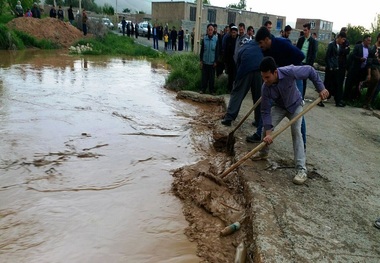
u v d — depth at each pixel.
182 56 14.73
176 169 5.00
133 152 5.54
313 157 5.22
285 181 4.30
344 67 9.10
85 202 4.00
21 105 7.79
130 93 9.85
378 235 3.34
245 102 8.40
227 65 9.59
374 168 5.00
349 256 3.00
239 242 3.40
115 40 24.66
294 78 4.20
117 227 3.58
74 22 26.36
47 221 3.60
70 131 6.26
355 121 7.84
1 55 16.58
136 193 4.29
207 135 6.60
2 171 4.59
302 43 8.91
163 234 3.52
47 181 4.43
